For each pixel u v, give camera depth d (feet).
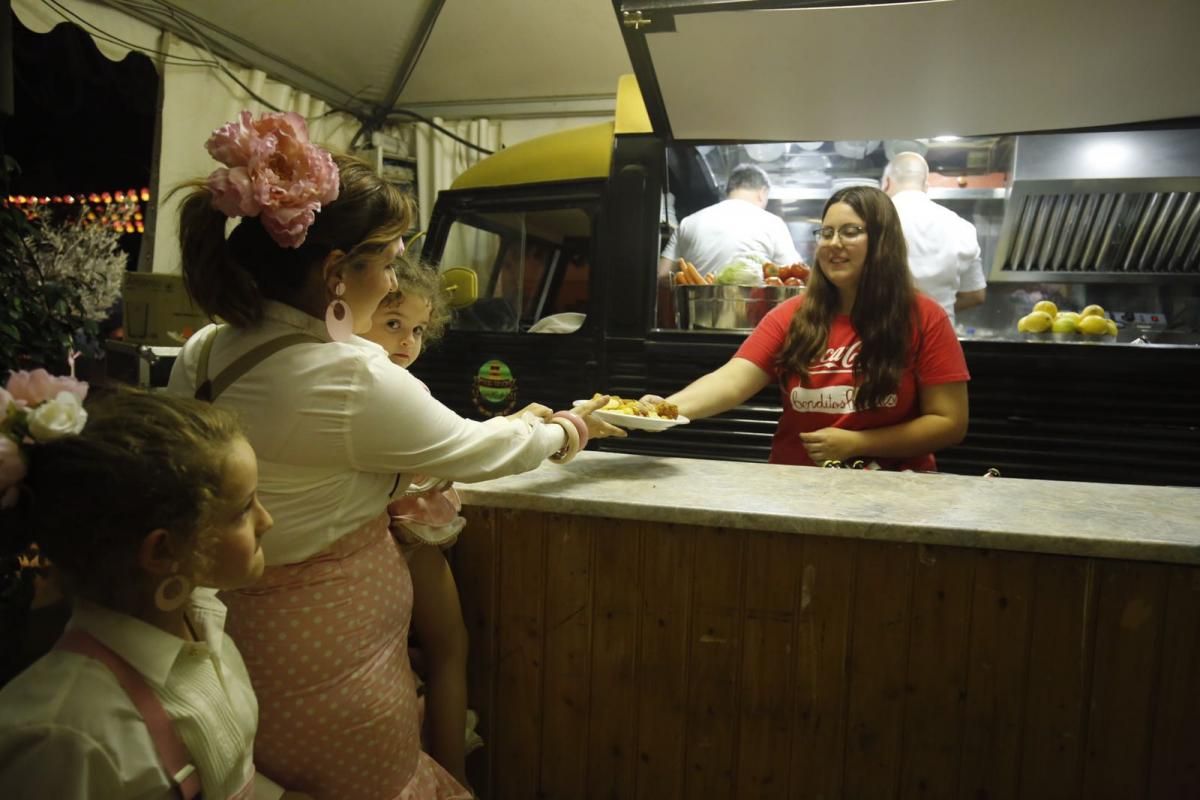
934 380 5.65
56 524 2.20
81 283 9.38
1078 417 6.91
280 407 2.85
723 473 4.50
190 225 2.92
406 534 3.55
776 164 10.75
